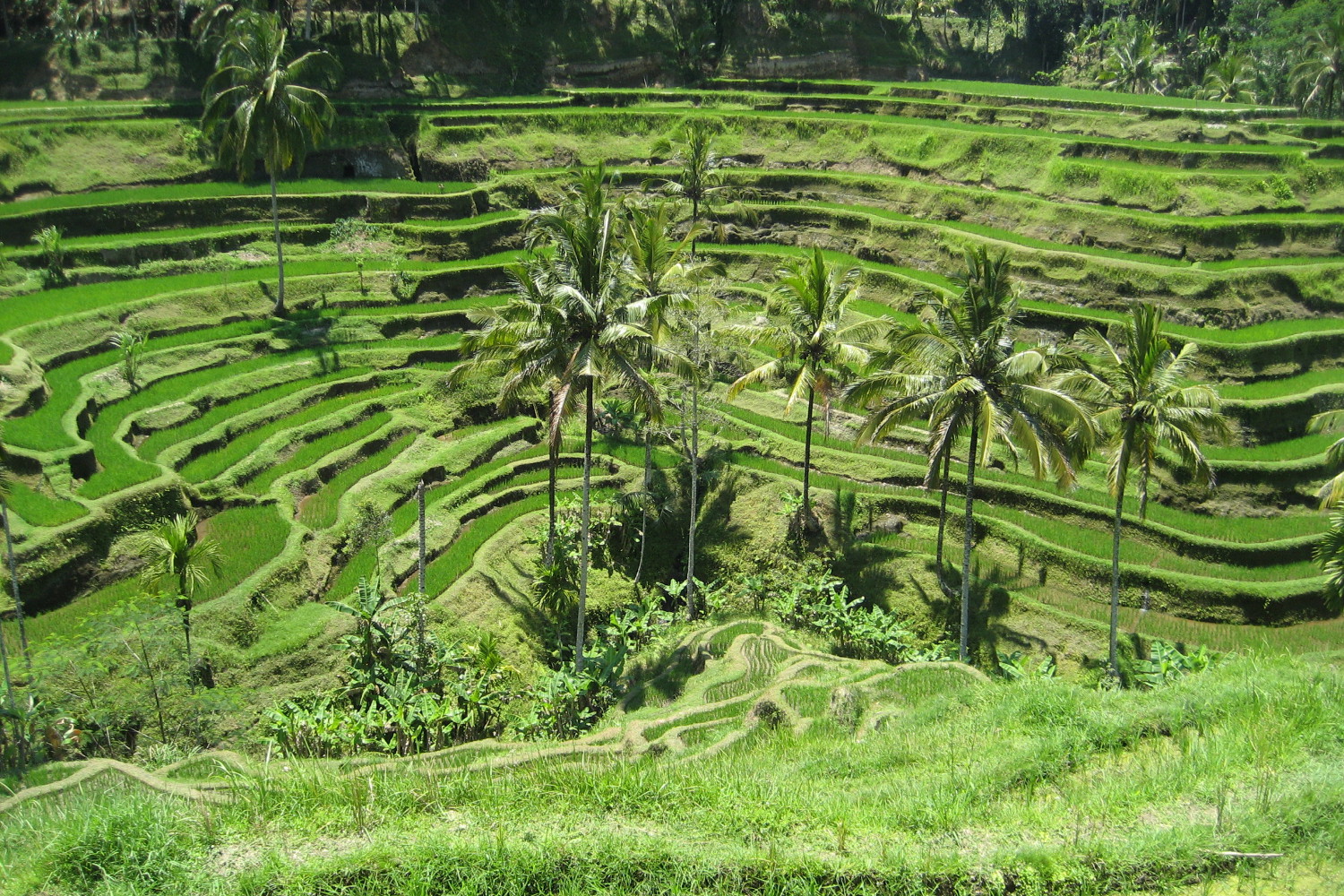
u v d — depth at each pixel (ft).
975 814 58.59
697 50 312.29
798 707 99.14
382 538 139.95
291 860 53.88
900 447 172.96
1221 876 51.88
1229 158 232.32
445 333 198.08
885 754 73.92
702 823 58.03
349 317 192.13
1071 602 141.08
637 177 250.98
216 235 205.67
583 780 61.16
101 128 220.64
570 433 174.19
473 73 290.35
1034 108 276.82
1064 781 63.26
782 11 333.42
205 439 151.84
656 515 156.04
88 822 54.80
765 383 190.49
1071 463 122.93
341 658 117.29
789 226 239.71
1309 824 53.16
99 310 171.94
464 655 119.34
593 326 114.42
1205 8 424.87
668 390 178.19
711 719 101.14
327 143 241.76
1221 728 65.82
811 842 56.29
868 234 230.68
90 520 124.98
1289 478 161.89
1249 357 180.96
